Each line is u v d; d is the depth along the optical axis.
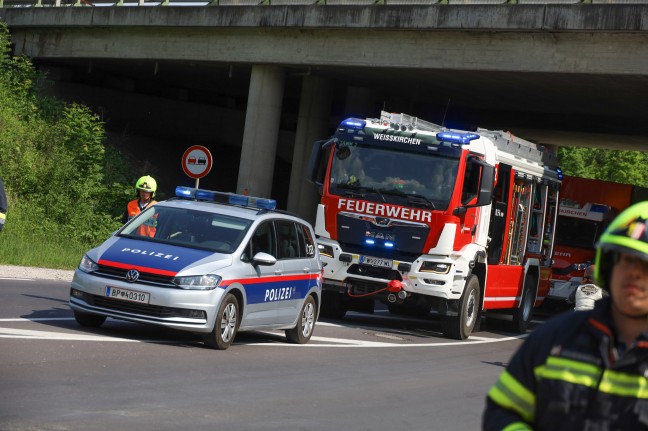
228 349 16.25
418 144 23.58
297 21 41.75
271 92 45.25
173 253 16.16
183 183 61.09
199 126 67.19
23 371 11.98
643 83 35.34
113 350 14.47
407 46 39.12
